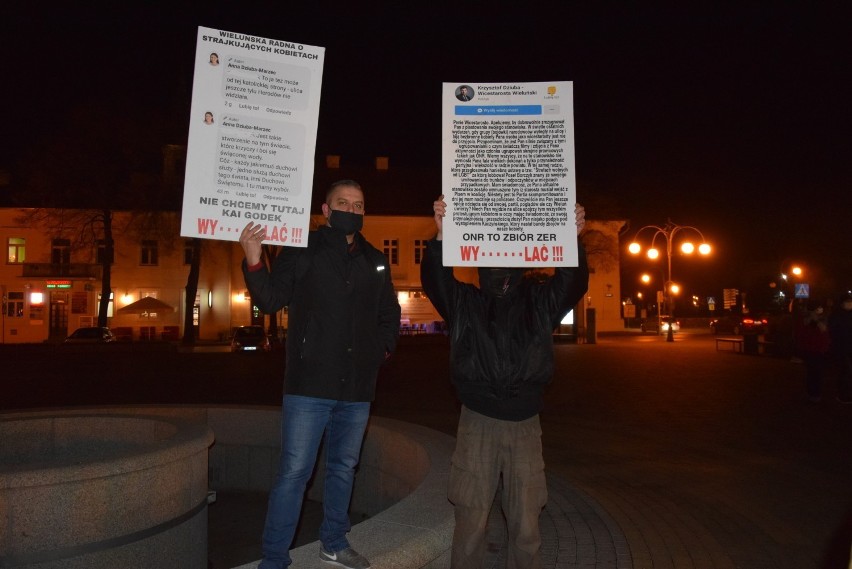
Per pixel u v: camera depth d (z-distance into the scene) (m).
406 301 49.31
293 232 4.00
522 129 4.34
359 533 4.27
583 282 4.23
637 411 13.91
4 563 4.44
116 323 46.56
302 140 4.06
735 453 9.82
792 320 26.95
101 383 20.31
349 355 3.91
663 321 62.69
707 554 5.77
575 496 7.58
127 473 4.85
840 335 14.59
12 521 4.47
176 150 42.84
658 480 8.34
